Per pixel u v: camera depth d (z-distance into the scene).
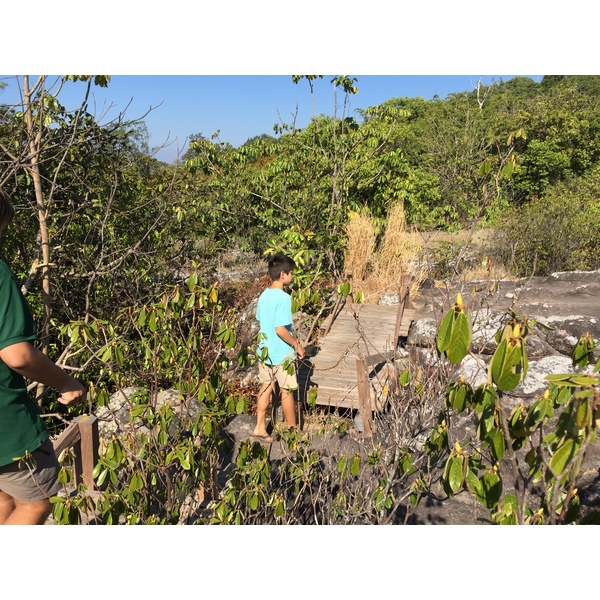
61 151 6.91
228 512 2.58
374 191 12.66
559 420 1.48
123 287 7.89
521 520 1.79
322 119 12.54
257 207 12.12
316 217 11.83
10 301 1.94
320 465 3.70
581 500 3.77
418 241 12.09
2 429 2.08
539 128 26.86
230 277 13.83
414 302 10.08
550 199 14.51
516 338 1.41
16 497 2.23
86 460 3.60
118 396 5.34
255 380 6.76
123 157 8.09
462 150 23.22
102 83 6.05
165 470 2.82
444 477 1.70
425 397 3.44
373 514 3.01
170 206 8.37
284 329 4.70
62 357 6.37
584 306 9.24
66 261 7.81
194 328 3.01
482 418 1.64
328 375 6.55
